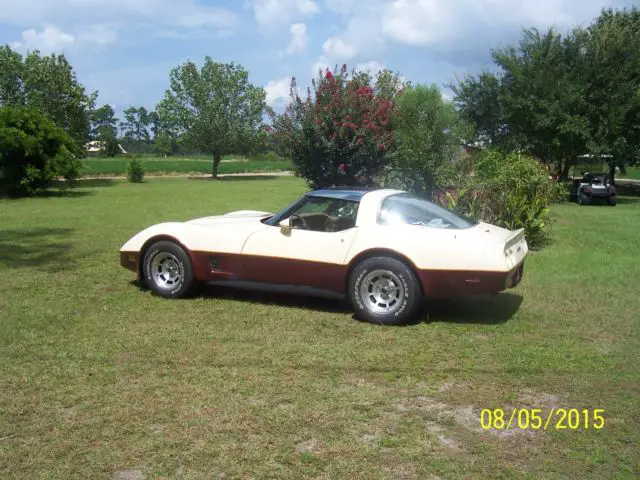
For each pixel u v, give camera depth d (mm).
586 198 25688
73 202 21688
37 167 25141
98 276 8266
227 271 6742
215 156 48844
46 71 33656
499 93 28969
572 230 14688
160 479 3137
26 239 11812
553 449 3523
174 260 6957
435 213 6441
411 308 5926
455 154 15648
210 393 4258
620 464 3355
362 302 6105
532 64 28906
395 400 4195
